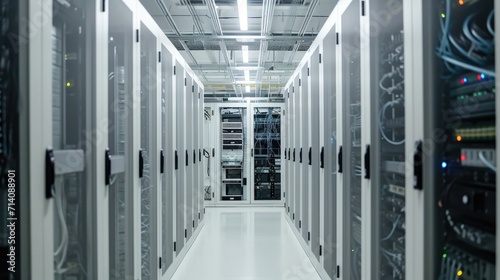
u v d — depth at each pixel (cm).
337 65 236
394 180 169
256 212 657
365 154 180
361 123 190
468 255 123
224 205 724
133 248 205
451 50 128
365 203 183
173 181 320
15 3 113
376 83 178
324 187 284
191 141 429
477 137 120
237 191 745
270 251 392
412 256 137
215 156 726
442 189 128
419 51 131
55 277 140
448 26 129
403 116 162
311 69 344
